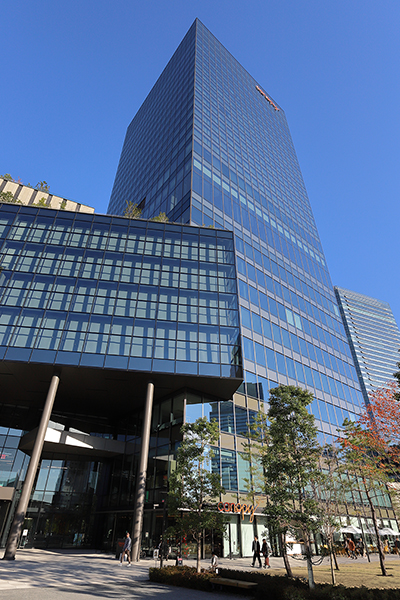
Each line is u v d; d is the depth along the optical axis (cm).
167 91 6769
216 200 4509
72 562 2117
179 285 3206
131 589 1287
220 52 7319
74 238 3316
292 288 5053
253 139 6531
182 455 1864
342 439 2533
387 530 3791
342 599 995
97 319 2869
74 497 3300
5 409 3294
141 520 2391
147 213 5256
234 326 3072
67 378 2816
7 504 2822
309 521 1374
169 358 2786
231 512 2584
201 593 1277
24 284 2942
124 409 3506
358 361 19688
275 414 1708
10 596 1044
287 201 6412
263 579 1259
